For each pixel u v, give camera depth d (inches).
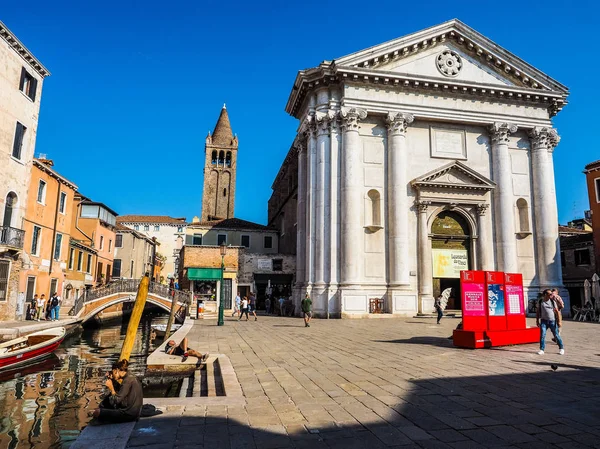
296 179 1635.1
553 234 1103.6
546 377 311.4
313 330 701.3
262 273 1396.4
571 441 185.6
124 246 1871.3
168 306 1237.1
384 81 1062.4
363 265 1015.0
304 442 187.8
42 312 1015.0
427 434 195.6
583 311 987.3
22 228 964.0
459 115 1107.9
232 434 198.2
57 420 343.0
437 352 434.3
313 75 1082.7
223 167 3260.3
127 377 223.1
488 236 1093.1
